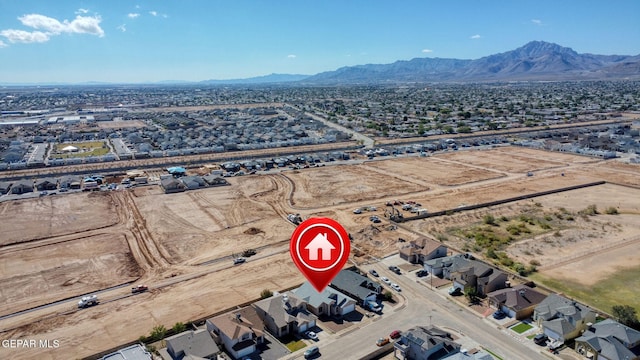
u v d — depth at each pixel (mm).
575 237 78562
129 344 47281
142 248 75875
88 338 49031
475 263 61812
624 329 44781
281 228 85500
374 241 77438
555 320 48031
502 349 45531
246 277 64188
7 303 57156
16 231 83562
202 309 54969
